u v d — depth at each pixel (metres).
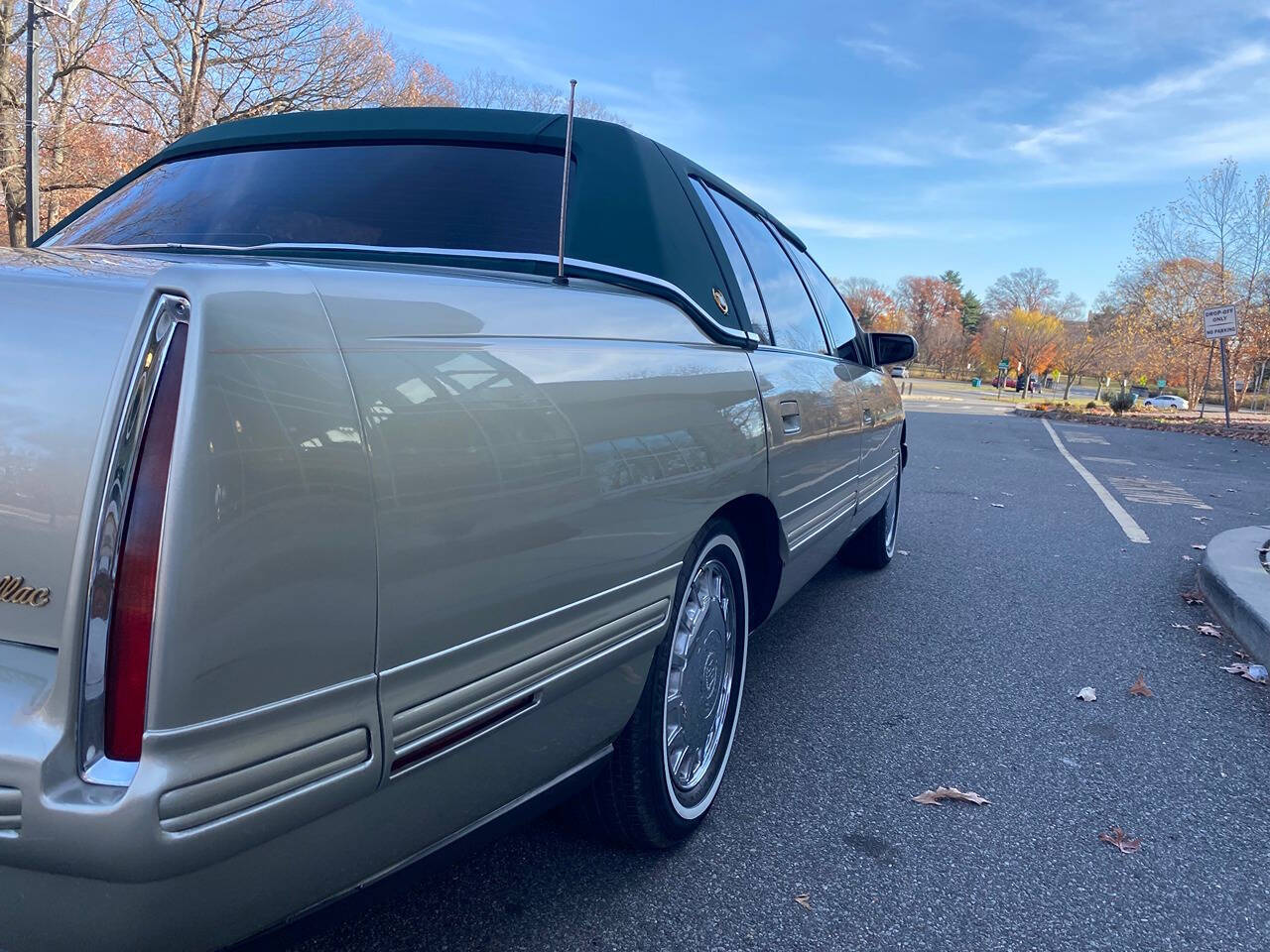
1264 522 8.20
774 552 2.96
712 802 2.75
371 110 2.82
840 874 2.48
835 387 3.64
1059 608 5.11
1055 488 10.12
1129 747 3.36
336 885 1.47
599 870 2.44
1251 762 3.27
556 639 1.76
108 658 1.19
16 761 1.17
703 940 2.18
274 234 2.48
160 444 1.20
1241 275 32.53
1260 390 52.94
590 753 2.10
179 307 1.24
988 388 88.75
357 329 1.40
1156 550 6.71
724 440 2.39
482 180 2.56
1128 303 44.16
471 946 2.10
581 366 1.85
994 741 3.37
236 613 1.22
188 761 1.18
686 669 2.49
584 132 2.61
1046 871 2.54
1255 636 4.37
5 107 17.59
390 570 1.38
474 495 1.52
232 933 1.34
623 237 2.40
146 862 1.17
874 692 3.81
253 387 1.25
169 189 2.76
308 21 21.50
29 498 1.23
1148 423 25.83
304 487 1.28
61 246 2.66
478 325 1.63
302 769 1.30
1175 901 2.43
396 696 1.42
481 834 1.78
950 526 7.50
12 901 1.22
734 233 3.10
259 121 2.91
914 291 117.12
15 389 1.26
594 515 1.83
